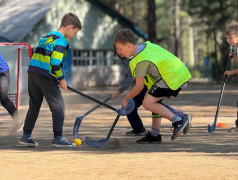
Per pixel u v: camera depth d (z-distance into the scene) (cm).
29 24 2300
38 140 701
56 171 459
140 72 588
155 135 659
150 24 2925
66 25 623
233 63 3397
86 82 2631
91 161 514
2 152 584
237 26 768
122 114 614
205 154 561
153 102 618
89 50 2666
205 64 5062
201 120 997
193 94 1919
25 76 837
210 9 3284
